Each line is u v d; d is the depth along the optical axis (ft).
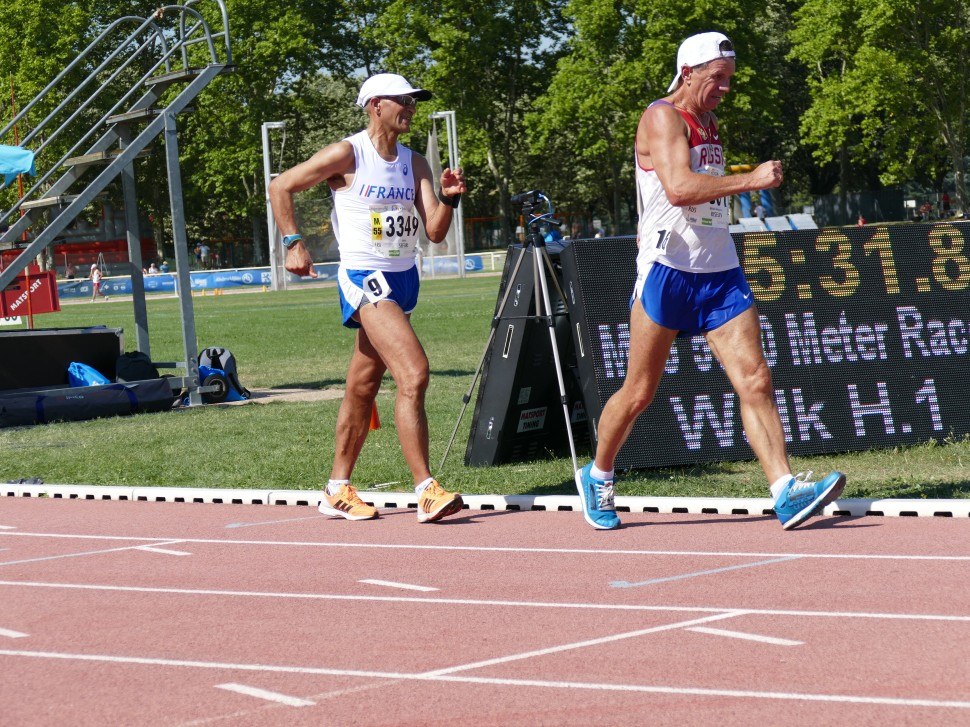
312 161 27.02
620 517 27.20
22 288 56.49
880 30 193.98
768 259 34.71
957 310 35.63
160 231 278.05
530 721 14.19
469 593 20.88
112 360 58.34
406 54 252.62
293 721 14.61
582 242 32.60
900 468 31.17
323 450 39.06
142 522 29.76
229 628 19.25
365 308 27.32
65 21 236.43
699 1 208.64
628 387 25.16
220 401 56.44
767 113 218.18
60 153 233.35
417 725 14.25
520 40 257.55
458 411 45.93
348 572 23.03
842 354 34.47
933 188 271.28
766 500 26.78
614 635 17.74
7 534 28.91
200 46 248.73
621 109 218.79
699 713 14.19
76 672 17.25
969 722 13.47
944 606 18.45
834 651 16.42
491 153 266.57
